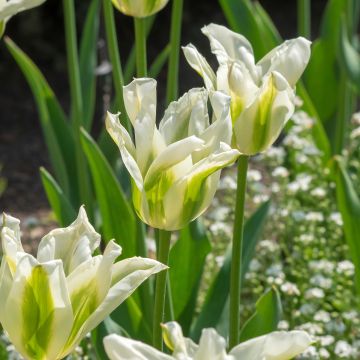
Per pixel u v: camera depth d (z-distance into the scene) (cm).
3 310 89
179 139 97
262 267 162
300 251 161
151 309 130
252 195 173
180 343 85
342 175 139
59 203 137
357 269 142
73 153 180
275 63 104
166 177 96
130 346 83
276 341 85
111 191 132
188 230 132
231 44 107
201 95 97
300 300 155
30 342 89
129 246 132
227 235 167
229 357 85
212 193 97
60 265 87
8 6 104
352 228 139
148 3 116
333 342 145
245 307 157
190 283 133
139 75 120
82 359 136
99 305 89
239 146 105
